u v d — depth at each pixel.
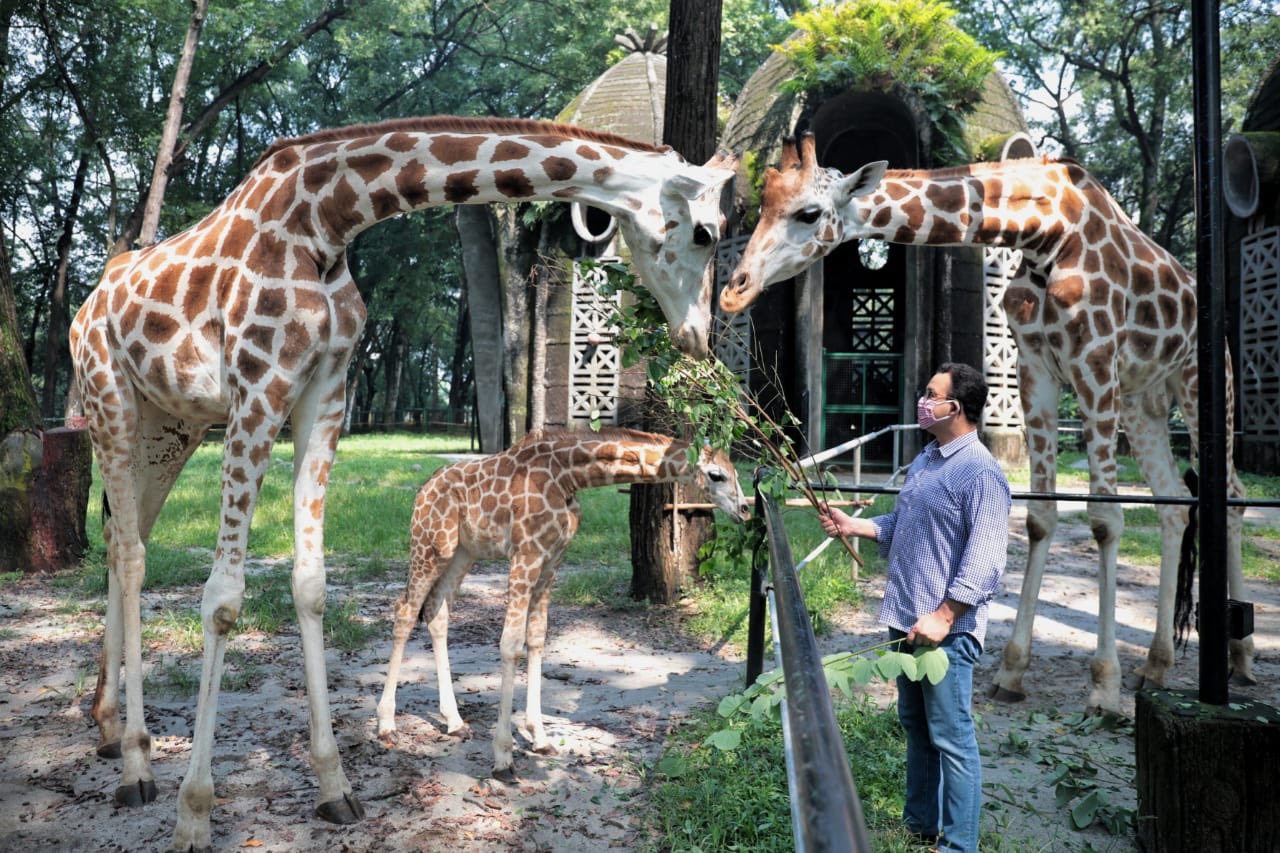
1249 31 23.81
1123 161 30.84
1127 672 6.25
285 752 4.50
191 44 15.55
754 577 4.61
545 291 18.23
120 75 20.16
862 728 4.68
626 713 5.16
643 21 25.58
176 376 3.91
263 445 3.73
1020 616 5.64
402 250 33.22
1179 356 5.91
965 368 3.57
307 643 3.82
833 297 19.88
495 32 32.00
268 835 3.68
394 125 4.00
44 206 27.41
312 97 32.38
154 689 5.46
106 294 4.18
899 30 15.72
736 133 18.08
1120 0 24.34
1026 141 15.42
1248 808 3.38
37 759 4.45
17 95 20.11
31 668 5.91
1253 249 17.83
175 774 4.27
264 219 3.82
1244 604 3.68
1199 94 3.54
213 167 29.73
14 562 8.67
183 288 3.87
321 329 3.80
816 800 1.07
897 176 5.48
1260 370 17.64
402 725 4.89
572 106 20.16
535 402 18.25
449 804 3.98
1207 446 3.59
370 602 7.79
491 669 6.02
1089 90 28.53
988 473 3.42
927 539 3.52
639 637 6.84
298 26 21.97
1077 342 5.47
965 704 3.43
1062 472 16.92
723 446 4.53
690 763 4.27
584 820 3.86
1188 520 5.57
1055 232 5.46
